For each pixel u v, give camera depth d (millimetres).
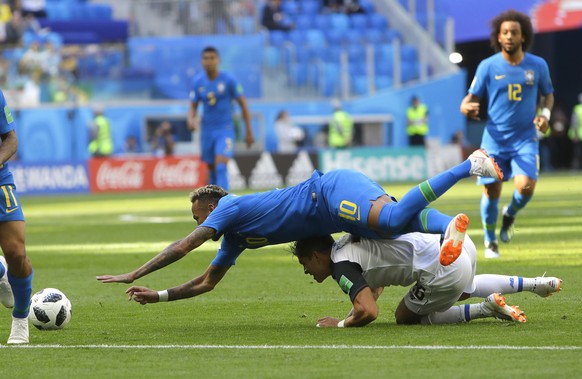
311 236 24391
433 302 23688
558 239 46812
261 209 24203
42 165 109625
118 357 20625
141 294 24562
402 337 22250
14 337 22703
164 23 123062
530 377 17594
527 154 39531
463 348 20625
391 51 126312
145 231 57812
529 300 28156
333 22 131625
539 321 24219
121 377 18547
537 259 38812
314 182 24281
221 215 24031
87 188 110000
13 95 117875
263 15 129125
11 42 119812
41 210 81812
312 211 24062
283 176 111000
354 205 23297
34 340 23172
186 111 120000
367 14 134625
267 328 24406
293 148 118438
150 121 120688
